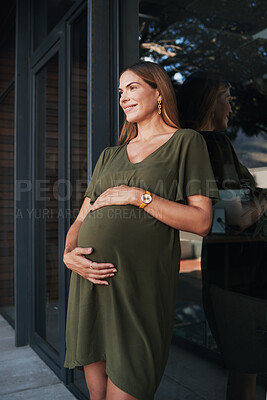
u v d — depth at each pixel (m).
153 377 1.20
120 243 1.23
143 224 1.22
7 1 3.55
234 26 1.68
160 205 1.19
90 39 1.89
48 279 2.82
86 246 1.29
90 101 1.88
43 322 2.95
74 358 1.29
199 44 1.78
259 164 1.46
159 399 1.71
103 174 1.39
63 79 2.52
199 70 1.77
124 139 1.68
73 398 2.27
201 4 1.76
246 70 1.61
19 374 2.62
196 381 1.62
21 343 3.22
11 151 4.11
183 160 1.24
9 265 4.05
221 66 1.69
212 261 1.58
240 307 1.48
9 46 3.99
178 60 1.86
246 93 1.59
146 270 1.22
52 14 2.74
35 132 3.18
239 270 1.49
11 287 3.96
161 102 1.36
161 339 1.23
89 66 1.90
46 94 2.90
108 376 1.22
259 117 1.52
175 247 1.28
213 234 1.58
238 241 1.49
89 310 1.27
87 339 1.26
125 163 1.34
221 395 1.52
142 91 1.34
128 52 1.92
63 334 2.45
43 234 2.94
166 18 1.90
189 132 1.26
